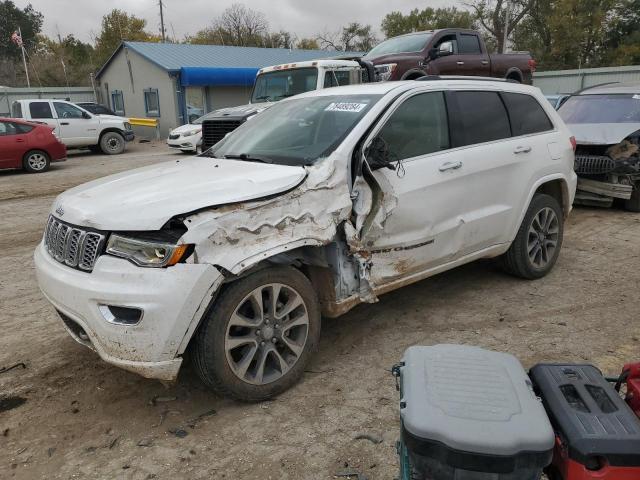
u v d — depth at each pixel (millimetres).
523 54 13938
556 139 5227
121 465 2809
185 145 17844
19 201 10383
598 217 7961
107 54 53125
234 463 2805
